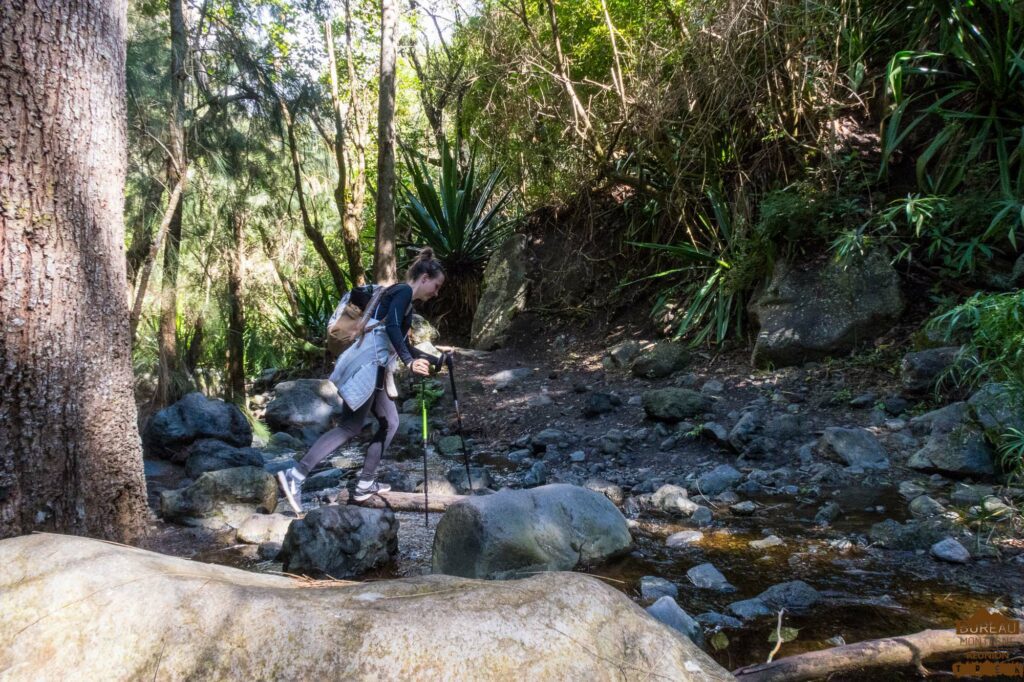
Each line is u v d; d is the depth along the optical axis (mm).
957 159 5352
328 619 1371
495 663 1312
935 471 3799
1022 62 4723
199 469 4922
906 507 3467
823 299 5430
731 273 6152
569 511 3076
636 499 3980
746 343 6043
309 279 12070
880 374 4879
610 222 8273
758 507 3697
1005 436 3408
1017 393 3191
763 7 5859
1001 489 3410
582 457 4918
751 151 6695
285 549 3096
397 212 10461
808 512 3555
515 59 7676
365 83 12047
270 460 5676
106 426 2717
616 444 4984
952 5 5223
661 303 6992
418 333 8711
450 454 5492
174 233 6363
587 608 1479
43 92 2451
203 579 1467
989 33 5176
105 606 1368
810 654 1870
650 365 6059
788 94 6195
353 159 11344
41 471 2465
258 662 1303
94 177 2660
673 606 2322
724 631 2332
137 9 6043
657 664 1411
